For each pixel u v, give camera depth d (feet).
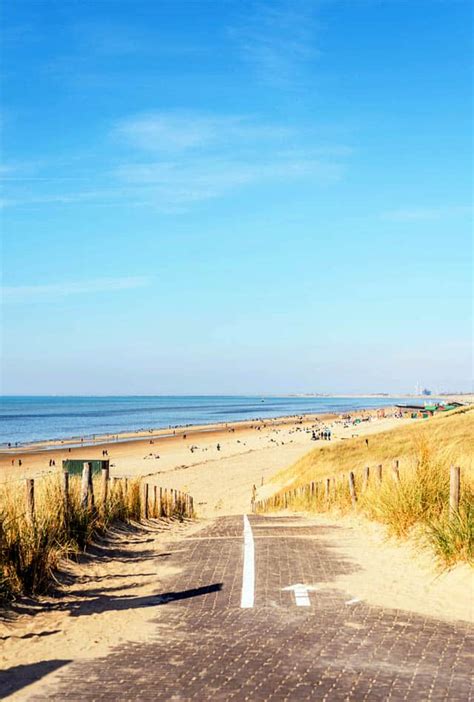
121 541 44.98
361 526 48.57
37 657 20.48
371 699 16.12
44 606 27.20
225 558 37.06
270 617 23.82
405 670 18.04
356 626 22.35
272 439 365.40
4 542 28.35
